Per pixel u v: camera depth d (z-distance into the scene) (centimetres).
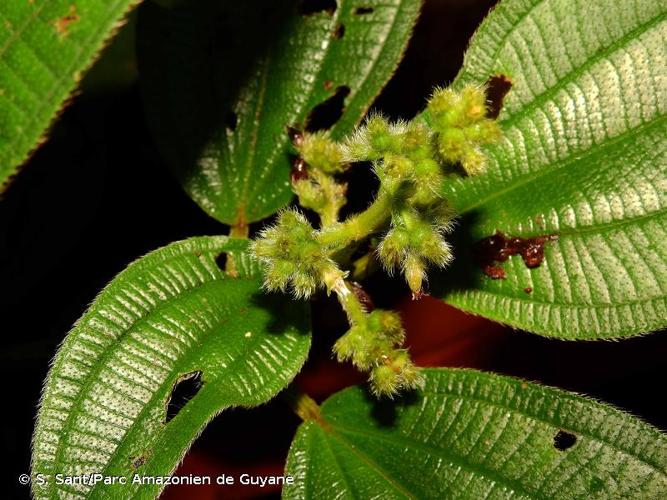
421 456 26
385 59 28
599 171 26
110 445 24
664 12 25
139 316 25
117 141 31
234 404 25
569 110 26
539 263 26
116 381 25
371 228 25
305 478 27
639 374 32
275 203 29
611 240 26
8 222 28
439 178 23
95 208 29
